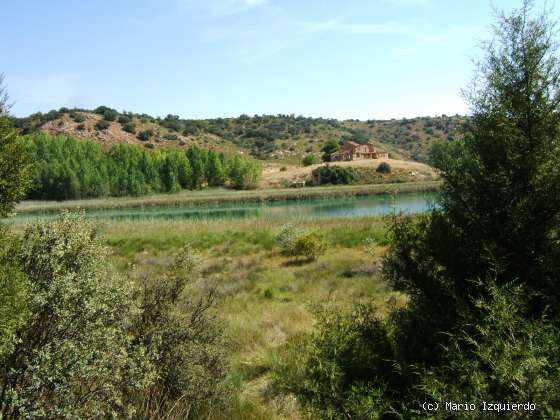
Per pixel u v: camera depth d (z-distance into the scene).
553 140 3.91
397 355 3.95
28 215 53.97
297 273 16.27
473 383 2.84
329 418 3.66
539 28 3.99
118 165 92.56
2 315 3.16
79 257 4.08
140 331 5.00
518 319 3.08
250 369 6.96
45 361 3.40
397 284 4.69
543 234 3.80
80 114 149.00
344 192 69.12
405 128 186.88
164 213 56.50
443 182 4.54
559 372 2.69
